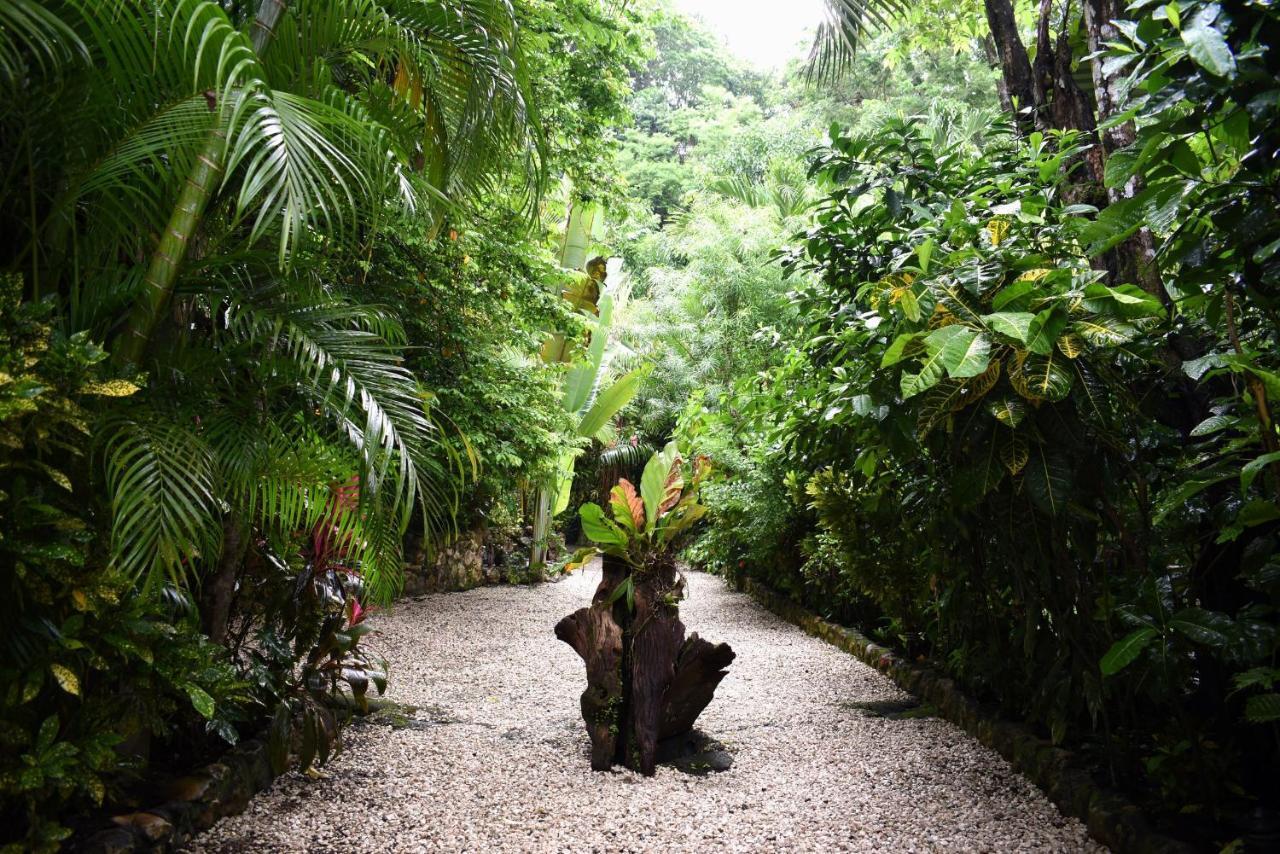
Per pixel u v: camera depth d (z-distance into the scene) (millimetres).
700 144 22031
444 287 6676
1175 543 2943
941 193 3666
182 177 2301
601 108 7078
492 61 3092
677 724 3900
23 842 2111
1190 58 2047
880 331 3023
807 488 5633
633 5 7340
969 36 8344
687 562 12789
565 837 2965
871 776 3562
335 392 2584
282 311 2510
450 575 9773
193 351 2494
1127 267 3328
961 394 2627
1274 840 2459
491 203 6496
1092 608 2977
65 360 1998
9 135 2252
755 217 13148
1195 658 3029
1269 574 2236
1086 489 2824
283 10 2674
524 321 7445
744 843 2926
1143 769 3037
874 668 5664
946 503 3449
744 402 6207
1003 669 3791
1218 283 2410
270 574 3518
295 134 2061
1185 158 2162
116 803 2605
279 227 2703
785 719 4512
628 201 7672
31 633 2111
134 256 2506
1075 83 4238
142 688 2404
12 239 2398
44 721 2113
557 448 8562
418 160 3688
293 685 3441
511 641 6969
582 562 3984
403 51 2965
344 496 2719
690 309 14297
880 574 5250
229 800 2932
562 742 4113
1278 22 1969
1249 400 2307
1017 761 3496
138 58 2174
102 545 2248
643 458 15055
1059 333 2467
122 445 2074
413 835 2926
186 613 2809
